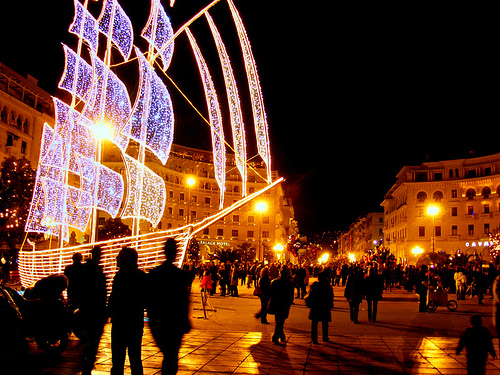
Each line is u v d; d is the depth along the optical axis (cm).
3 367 838
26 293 1148
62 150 1948
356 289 1511
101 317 736
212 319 1590
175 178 7694
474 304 2375
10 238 3603
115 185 2278
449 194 7325
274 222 8250
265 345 1062
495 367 859
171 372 639
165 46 1834
